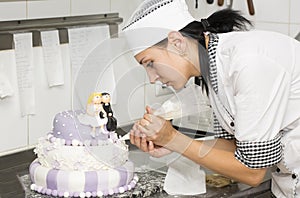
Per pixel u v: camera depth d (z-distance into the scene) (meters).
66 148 1.69
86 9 2.25
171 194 1.73
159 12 1.50
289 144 1.59
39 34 2.10
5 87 2.02
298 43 1.55
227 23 1.61
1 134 2.06
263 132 1.45
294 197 1.67
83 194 1.67
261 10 2.54
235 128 1.48
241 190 1.77
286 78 1.45
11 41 2.02
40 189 1.71
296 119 1.54
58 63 2.17
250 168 1.51
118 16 2.36
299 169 1.64
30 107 2.12
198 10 2.62
